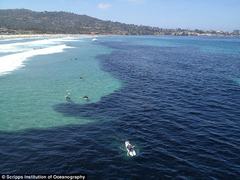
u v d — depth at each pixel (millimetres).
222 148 22188
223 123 27625
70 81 44906
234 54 102062
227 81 48219
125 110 30859
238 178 18078
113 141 22969
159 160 20062
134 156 20531
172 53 101438
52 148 21422
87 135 24016
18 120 27031
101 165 19156
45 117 28016
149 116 29156
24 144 21969
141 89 40875
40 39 157750
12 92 37125
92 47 115812
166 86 43250
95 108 31281
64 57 75062
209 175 18328
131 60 75312
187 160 20172
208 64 71250
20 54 75438
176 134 24719
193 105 33438
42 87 40312
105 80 46469
